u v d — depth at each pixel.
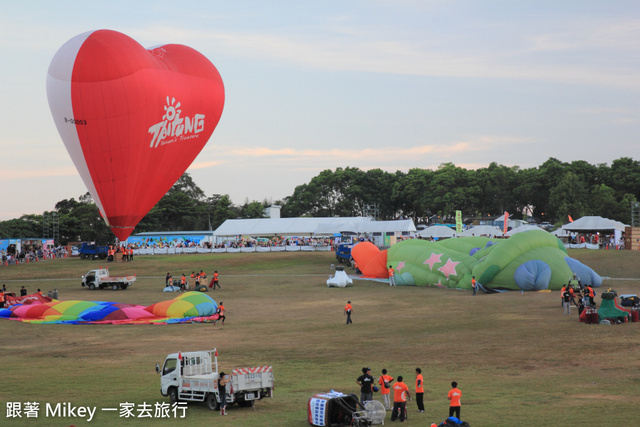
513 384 26.59
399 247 72.00
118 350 37.91
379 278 76.44
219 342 39.97
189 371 24.86
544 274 59.94
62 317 50.03
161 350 37.66
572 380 27.05
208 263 95.81
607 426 19.42
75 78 48.91
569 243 93.50
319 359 33.75
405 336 40.31
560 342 35.66
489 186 186.62
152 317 50.19
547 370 29.27
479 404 23.08
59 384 28.31
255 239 129.25
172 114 52.94
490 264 61.03
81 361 34.47
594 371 28.67
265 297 63.41
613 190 162.12
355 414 20.36
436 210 190.75
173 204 188.38
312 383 27.98
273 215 165.88
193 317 49.59
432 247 70.00
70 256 119.44
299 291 67.44
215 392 23.36
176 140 54.22
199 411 23.28
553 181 176.75
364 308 54.38
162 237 132.12
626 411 21.39
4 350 38.34
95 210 179.25
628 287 61.19
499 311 49.25
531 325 41.91
